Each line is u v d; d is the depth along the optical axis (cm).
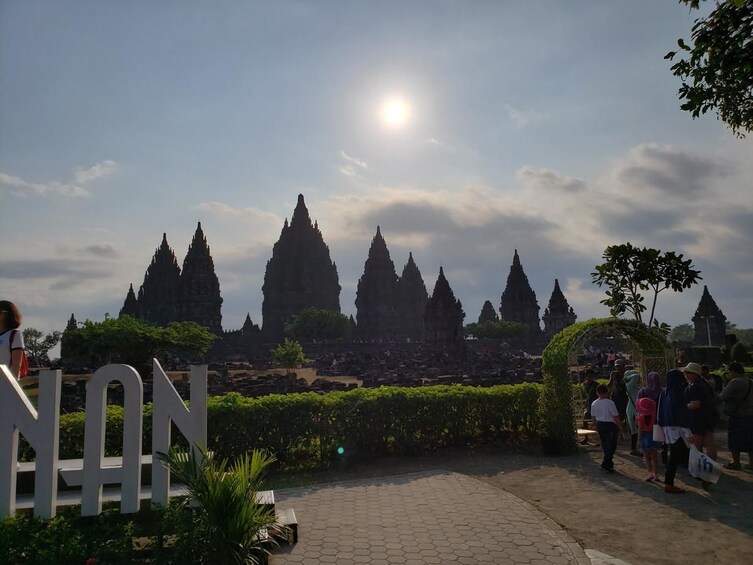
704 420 927
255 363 6794
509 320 11200
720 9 833
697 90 938
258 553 610
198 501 621
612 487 980
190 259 9569
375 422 1253
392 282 12912
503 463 1202
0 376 611
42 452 609
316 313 9644
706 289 6906
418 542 687
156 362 663
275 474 1131
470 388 1418
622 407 1358
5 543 569
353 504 871
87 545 593
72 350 4078
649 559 652
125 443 634
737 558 649
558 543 684
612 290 1822
